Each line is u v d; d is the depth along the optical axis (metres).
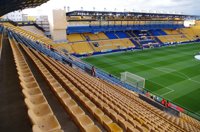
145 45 54.50
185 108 19.42
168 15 70.88
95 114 5.58
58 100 5.99
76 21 50.16
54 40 42.78
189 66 34.69
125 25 59.47
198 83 26.08
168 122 11.57
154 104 18.50
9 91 6.00
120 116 6.50
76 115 4.86
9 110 4.68
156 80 27.34
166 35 65.94
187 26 76.69
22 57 9.89
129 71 31.88
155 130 7.30
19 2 24.38
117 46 50.69
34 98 4.81
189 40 66.31
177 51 48.97
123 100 11.63
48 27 46.34
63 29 43.56
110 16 57.19
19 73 6.15
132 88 23.44
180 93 22.88
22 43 16.78
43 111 4.24
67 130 4.45
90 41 49.75
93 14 54.00
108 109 6.85
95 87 10.84
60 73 9.69
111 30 56.03
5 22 41.19
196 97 21.80
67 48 43.06
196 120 16.70
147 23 65.62
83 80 11.48
